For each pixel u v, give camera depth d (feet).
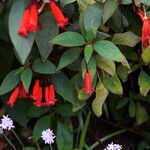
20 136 3.29
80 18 2.55
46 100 2.71
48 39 2.49
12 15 2.28
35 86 2.68
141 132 3.52
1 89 2.63
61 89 2.73
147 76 2.92
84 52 2.49
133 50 2.90
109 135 3.39
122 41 2.67
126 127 3.53
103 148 3.38
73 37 2.49
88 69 2.56
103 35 2.56
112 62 2.61
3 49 2.89
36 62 2.60
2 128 2.96
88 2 2.58
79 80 2.74
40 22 2.48
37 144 3.08
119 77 2.90
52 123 3.14
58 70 2.62
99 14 2.52
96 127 3.51
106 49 2.48
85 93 2.72
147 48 2.66
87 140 3.41
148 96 3.26
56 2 2.58
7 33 2.71
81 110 3.09
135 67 2.95
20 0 2.29
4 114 3.08
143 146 3.44
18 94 2.73
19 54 2.26
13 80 2.64
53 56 2.84
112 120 3.54
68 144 3.03
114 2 2.49
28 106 3.03
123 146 3.44
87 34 2.50
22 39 2.26
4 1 2.57
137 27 2.86
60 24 2.39
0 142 3.22
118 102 3.31
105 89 2.74
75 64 2.73
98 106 2.77
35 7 2.29
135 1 2.54
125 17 2.81
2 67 2.93
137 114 3.28
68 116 3.11
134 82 3.31
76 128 3.34
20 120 3.03
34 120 3.36
